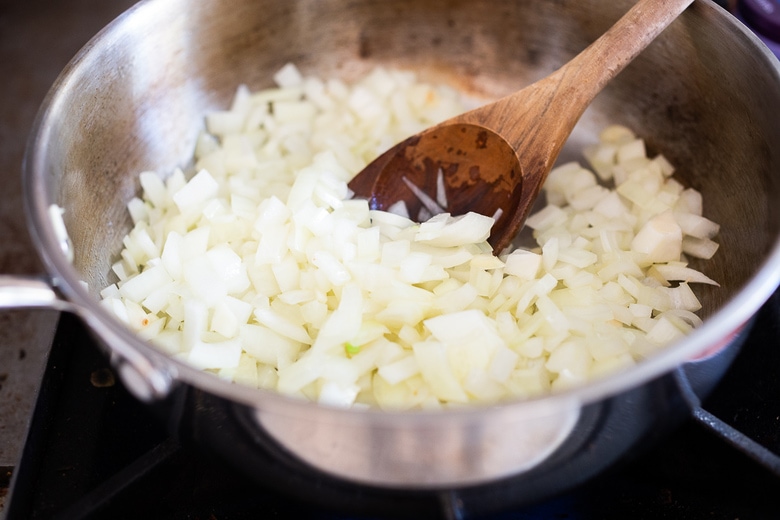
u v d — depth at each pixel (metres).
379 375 0.22
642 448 0.21
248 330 0.23
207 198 0.26
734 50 0.23
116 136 0.25
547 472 0.19
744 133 0.24
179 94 0.27
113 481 0.21
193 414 0.19
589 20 0.26
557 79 0.24
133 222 0.26
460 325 0.22
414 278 0.23
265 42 0.28
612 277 0.24
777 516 0.21
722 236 0.25
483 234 0.24
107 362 0.24
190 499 0.22
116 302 0.23
